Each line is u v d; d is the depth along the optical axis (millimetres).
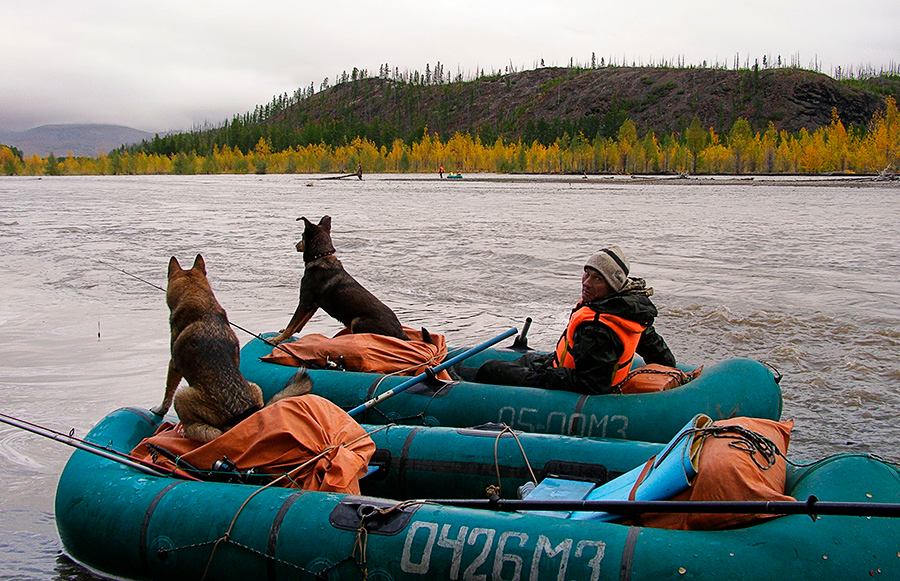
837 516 2959
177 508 3791
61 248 16797
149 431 5023
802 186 59500
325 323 9633
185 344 4812
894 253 15508
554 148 140750
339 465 3992
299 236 19641
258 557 3527
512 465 4359
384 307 6992
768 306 10273
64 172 152625
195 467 4219
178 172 152250
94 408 6395
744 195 44094
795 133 198250
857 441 5656
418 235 19547
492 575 3133
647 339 5629
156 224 23297
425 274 13320
